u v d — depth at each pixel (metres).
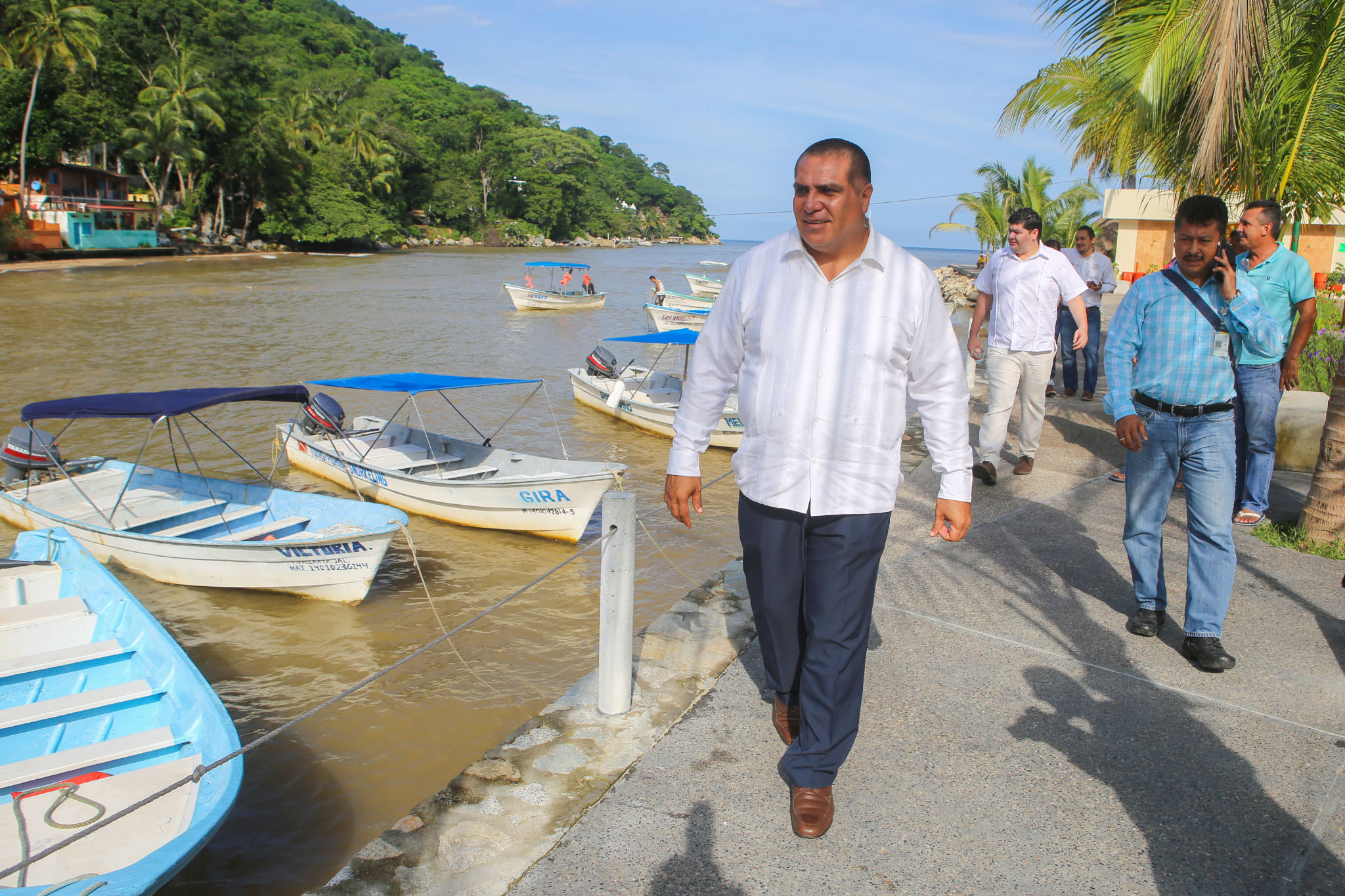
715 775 3.20
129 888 3.22
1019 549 5.56
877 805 3.03
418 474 11.19
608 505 3.44
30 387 17.36
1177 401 3.94
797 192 2.54
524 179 110.69
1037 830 2.89
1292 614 4.51
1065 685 3.84
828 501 2.72
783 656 3.10
